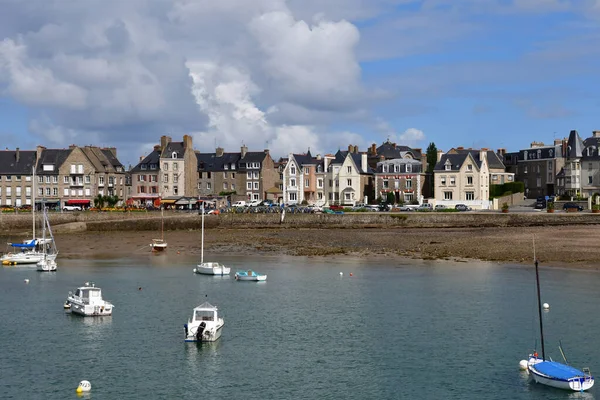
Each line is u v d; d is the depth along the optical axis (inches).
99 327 2180.1
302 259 3732.8
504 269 3201.3
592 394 1573.6
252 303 2511.1
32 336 2075.5
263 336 2063.2
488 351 1881.2
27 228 5620.1
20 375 1727.4
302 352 1899.6
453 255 3730.3
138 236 5034.5
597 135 7135.8
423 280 2938.0
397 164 6865.2
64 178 6943.9
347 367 1770.4
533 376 1653.5
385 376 1701.5
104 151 7608.3
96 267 3501.5
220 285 2896.2
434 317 2252.7
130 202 7386.8
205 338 1980.8
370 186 7111.2
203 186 7608.3
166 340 2032.5
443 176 6668.3
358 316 2284.7
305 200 7007.9
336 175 6998.0
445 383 1648.6
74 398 1576.0
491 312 2304.4
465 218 5339.6
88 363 1819.6
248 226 5615.2
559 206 6003.9
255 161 7450.8
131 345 1978.3
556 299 2476.6
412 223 5418.3
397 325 2160.4
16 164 6948.8
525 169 7613.2
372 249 4099.4
